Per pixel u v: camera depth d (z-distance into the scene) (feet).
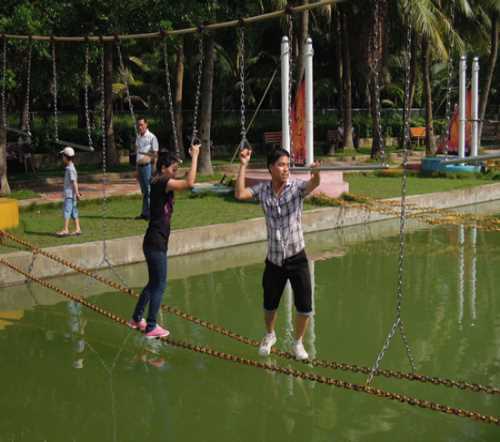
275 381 20.63
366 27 71.77
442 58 71.20
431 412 18.54
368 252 37.70
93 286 30.91
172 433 17.65
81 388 20.31
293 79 64.64
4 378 21.06
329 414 18.56
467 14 73.20
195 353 22.86
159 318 26.53
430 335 24.43
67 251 32.53
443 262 35.35
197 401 19.43
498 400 19.17
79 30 47.83
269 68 94.84
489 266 34.45
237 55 86.33
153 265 22.27
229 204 45.65
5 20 41.01
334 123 97.35
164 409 18.97
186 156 78.69
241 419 18.33
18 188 53.26
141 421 18.31
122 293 29.84
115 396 19.79
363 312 27.20
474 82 60.64
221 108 97.19
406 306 27.89
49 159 70.44
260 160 76.48
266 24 84.74
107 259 32.58
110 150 69.36
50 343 23.98
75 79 54.49
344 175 60.23
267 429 17.78
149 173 39.45
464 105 59.93
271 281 19.58
